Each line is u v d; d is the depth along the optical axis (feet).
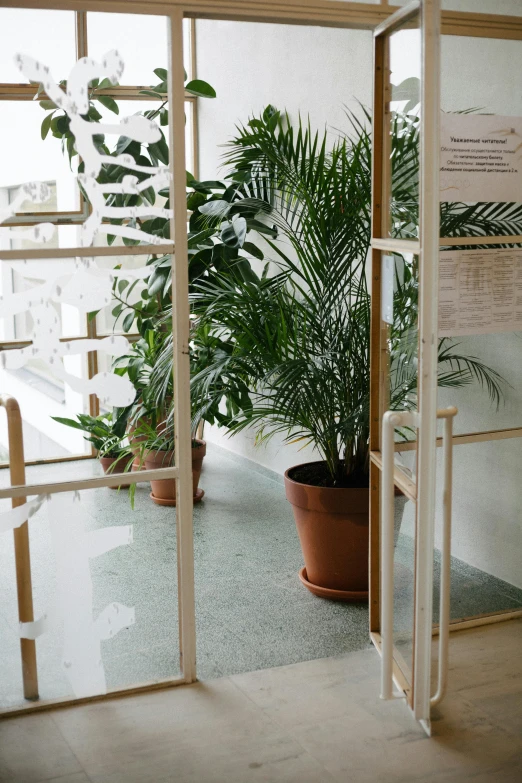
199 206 14.32
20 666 8.59
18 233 7.84
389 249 8.71
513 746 7.68
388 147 8.89
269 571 12.26
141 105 8.13
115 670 9.16
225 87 17.54
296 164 10.89
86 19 8.95
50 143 7.84
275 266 15.90
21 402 8.30
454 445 10.55
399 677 8.64
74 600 8.58
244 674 9.13
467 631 10.01
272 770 7.37
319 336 10.83
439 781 7.17
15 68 7.68
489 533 10.70
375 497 9.72
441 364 9.71
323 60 13.97
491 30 9.32
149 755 7.63
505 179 9.40
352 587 11.18
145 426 9.11
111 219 8.07
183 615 8.84
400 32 8.19
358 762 7.47
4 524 8.27
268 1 8.25
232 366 10.76
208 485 16.80
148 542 13.17
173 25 7.91
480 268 9.47
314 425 11.07
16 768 7.45
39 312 8.05
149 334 8.60
